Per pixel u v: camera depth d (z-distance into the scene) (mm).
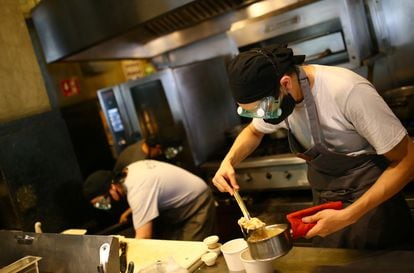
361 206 1415
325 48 2916
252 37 3176
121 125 3580
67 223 3051
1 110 2918
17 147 2795
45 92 3252
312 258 1521
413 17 2740
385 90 2947
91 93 4520
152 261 1812
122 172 2562
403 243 1723
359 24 2777
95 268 1697
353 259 1449
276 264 1537
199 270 1667
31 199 2842
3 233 2111
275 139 3221
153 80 3271
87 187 2521
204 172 3244
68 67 4312
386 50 2889
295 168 2693
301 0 2844
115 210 3311
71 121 4270
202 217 2670
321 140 1632
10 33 3043
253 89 1416
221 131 3555
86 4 3229
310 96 1555
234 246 1595
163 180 2516
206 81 3480
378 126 1428
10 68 3010
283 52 1476
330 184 1789
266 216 2906
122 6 3035
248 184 2961
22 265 1830
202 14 3531
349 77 1512
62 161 3068
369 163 1670
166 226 2707
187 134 3221
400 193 1781
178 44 3904
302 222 1430
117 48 3770
